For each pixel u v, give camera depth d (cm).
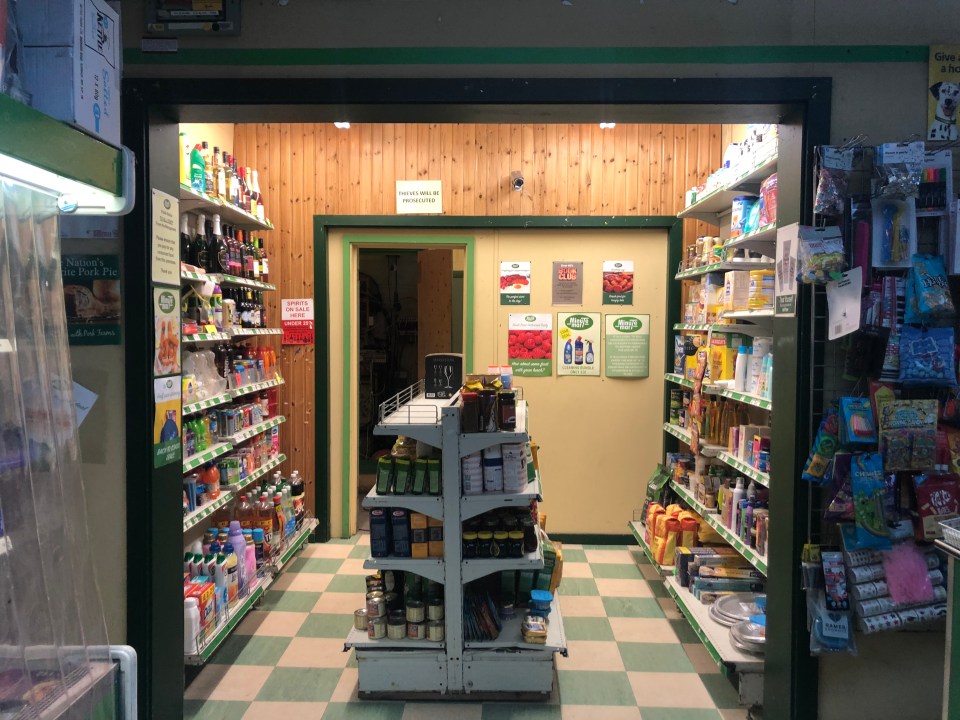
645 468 484
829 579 216
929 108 224
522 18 226
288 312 478
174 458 246
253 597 338
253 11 226
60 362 134
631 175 470
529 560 268
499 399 267
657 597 385
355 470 504
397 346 724
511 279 479
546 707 270
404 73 226
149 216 227
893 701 228
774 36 225
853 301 210
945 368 208
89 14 124
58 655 126
